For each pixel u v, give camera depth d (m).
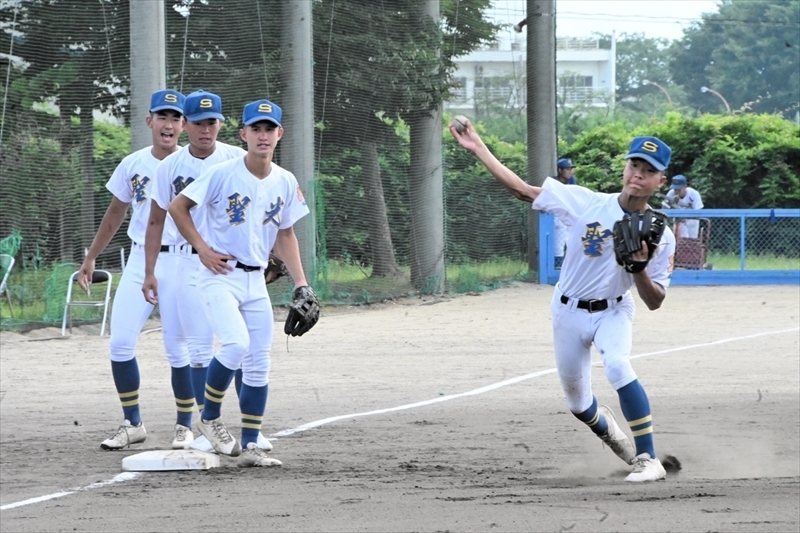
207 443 21.59
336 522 15.91
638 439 19.92
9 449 23.38
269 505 17.27
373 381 33.53
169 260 23.05
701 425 26.20
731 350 39.91
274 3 54.59
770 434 25.06
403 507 16.91
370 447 23.38
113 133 53.53
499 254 67.50
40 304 49.69
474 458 22.09
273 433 25.14
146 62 49.94
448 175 63.75
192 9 53.50
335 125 57.38
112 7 52.41
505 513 16.31
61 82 52.16
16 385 32.81
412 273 61.00
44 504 17.88
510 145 68.25
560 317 20.34
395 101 59.56
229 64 54.25
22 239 50.12
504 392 31.33
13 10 51.19
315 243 55.56
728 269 68.12
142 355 39.25
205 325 22.92
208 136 21.97
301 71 54.75
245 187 20.62
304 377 34.31
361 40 58.16
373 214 58.91
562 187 19.81
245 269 20.98
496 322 49.69
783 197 83.44
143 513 16.91
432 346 41.72
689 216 67.94
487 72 67.00
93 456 22.53
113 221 24.30
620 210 19.47
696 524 15.40
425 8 61.00
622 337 19.86
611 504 16.92
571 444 23.77
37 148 51.66
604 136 89.31
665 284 19.98
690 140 85.56
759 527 15.20
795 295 61.12
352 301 56.84
